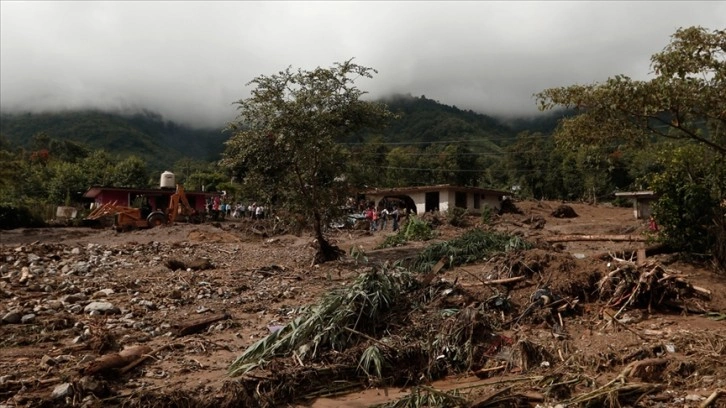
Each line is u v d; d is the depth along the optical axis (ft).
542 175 206.69
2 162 134.51
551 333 29.25
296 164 53.83
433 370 25.61
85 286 40.42
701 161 43.37
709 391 21.38
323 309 28.43
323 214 56.39
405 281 33.58
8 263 48.16
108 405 21.24
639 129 41.37
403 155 209.67
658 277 34.01
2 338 28.53
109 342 27.96
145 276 45.44
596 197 188.96
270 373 23.73
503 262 37.93
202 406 21.40
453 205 135.95
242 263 55.21
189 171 280.72
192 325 31.24
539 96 42.14
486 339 27.73
